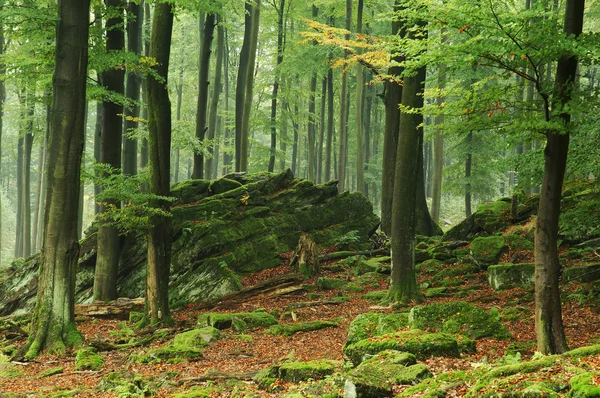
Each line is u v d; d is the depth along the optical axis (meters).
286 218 21.81
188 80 41.16
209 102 41.75
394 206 15.00
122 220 15.23
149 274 15.12
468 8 7.78
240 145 27.97
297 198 22.45
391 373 7.26
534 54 7.65
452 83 10.16
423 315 10.05
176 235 19.97
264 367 10.00
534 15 7.57
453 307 10.23
